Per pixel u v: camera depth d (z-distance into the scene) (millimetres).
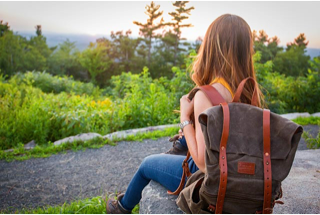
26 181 4176
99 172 4438
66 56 61625
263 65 10086
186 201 1566
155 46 65250
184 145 2156
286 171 1324
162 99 8656
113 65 60781
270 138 1345
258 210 1382
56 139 6629
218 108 1371
